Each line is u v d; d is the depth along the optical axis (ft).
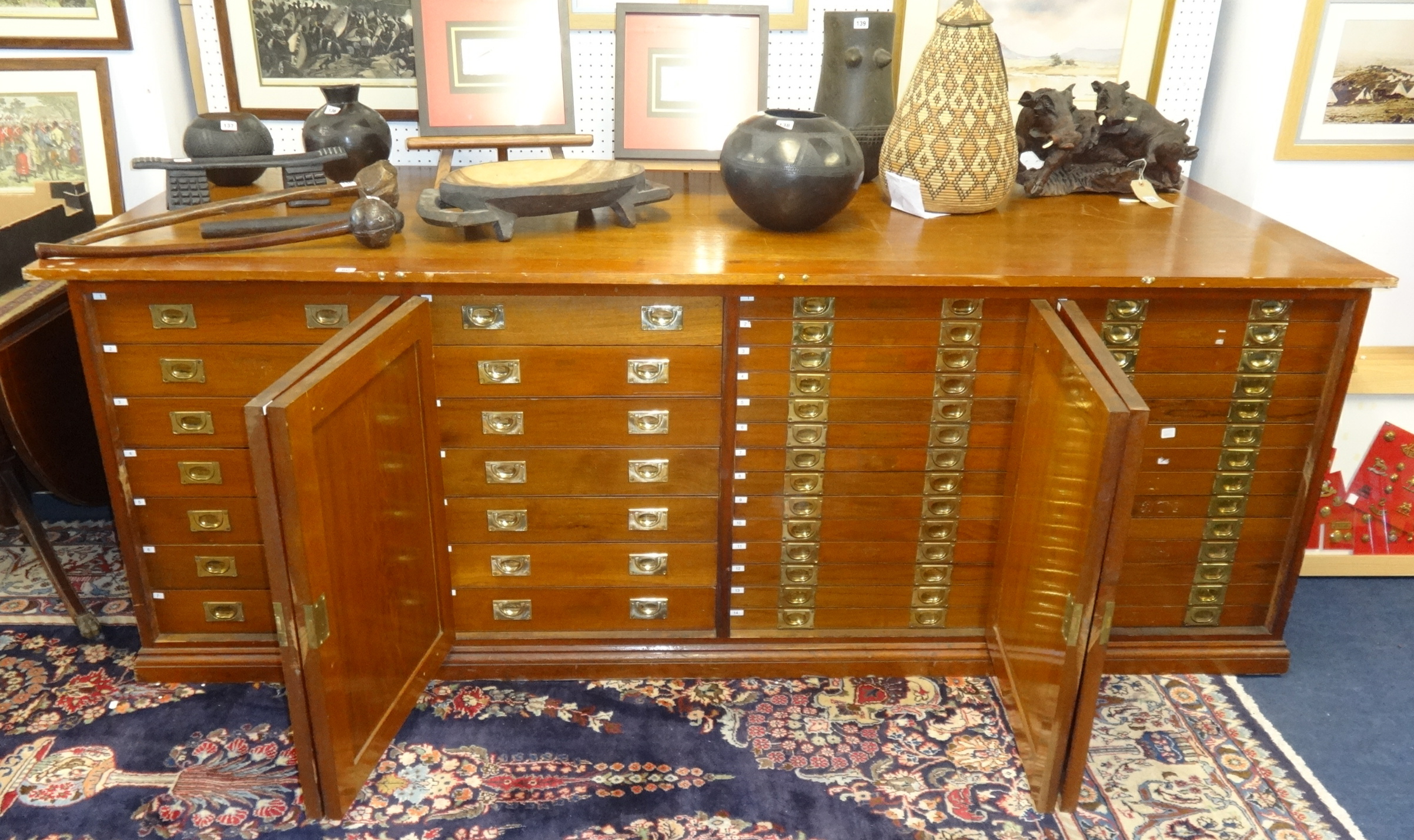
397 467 7.14
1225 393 7.88
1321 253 7.85
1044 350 7.11
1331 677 8.71
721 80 9.52
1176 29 10.09
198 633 8.50
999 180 8.63
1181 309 7.59
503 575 8.33
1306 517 8.23
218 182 9.14
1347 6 9.18
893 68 10.21
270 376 7.62
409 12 9.87
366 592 6.79
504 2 9.22
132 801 7.27
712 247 7.75
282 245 7.70
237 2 9.68
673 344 7.59
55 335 8.65
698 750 7.81
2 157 9.85
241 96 10.00
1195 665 8.69
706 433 7.90
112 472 7.86
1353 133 9.68
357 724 6.81
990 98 8.43
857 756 7.77
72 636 9.02
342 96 9.00
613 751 7.78
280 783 7.46
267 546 5.79
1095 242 8.04
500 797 7.34
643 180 8.34
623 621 8.55
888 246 7.86
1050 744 6.81
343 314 7.43
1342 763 7.77
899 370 7.73
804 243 7.91
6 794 7.31
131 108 9.88
